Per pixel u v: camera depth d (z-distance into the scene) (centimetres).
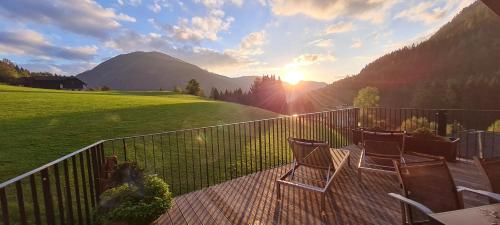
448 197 219
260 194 385
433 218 156
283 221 305
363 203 342
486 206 167
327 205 341
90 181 316
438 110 610
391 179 423
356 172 465
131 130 1072
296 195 377
